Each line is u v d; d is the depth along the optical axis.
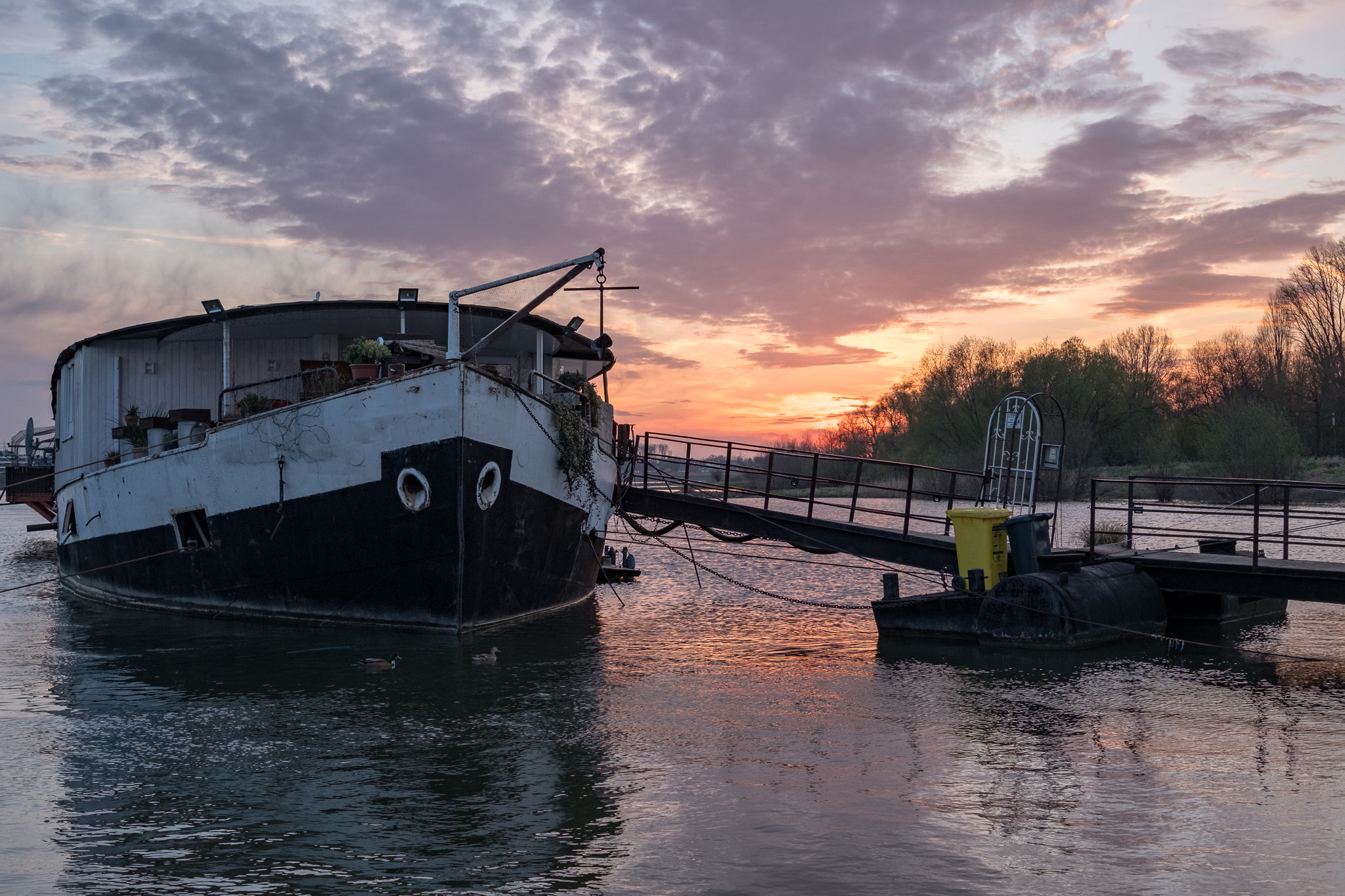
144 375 20.84
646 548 37.25
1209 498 56.19
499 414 15.79
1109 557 16.05
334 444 15.80
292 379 20.48
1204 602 17.20
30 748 9.22
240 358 20.81
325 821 7.16
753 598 21.95
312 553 16.33
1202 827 6.86
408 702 11.09
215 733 9.73
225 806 7.51
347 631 16.11
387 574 15.87
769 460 19.62
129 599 20.27
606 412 20.97
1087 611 14.45
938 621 15.71
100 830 7.01
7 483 33.34
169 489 18.19
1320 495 54.00
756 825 6.98
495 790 7.85
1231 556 16.41
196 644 15.20
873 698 11.20
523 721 10.16
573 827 6.98
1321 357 76.44
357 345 16.33
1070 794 7.64
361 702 11.07
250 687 12.02
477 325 19.30
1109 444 71.75
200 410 18.42
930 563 17.19
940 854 6.41
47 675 12.88
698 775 8.20
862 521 46.38
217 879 6.11
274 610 17.23
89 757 8.91
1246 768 8.30
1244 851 6.42
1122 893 5.77
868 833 6.80
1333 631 16.17
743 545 38.31
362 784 8.02
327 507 15.98
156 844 6.72
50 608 20.52
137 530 19.22
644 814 7.25
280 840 6.78
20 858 6.48
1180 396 92.38
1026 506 16.58
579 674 12.72
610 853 6.48
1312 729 9.63
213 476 17.25
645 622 17.89
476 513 15.30
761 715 10.40
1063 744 9.12
